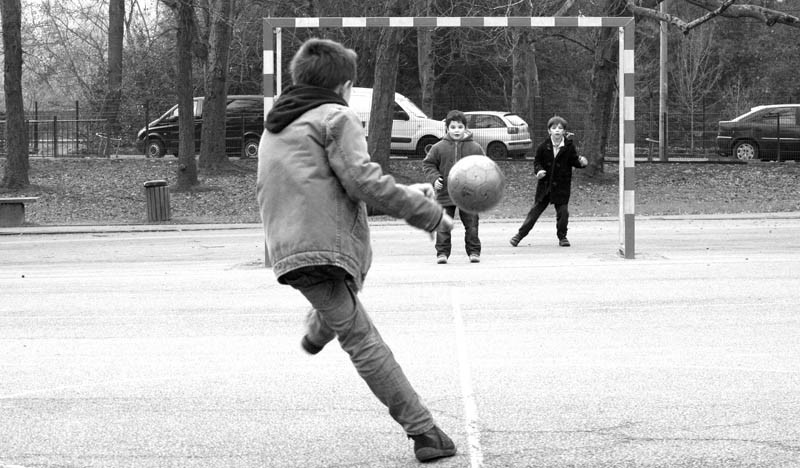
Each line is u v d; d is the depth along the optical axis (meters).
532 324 9.62
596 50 32.28
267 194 5.14
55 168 35.28
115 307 11.25
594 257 15.73
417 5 31.66
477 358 8.10
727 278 12.61
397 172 33.81
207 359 8.27
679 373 7.45
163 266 16.30
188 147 31.39
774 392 6.83
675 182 32.19
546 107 40.16
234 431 6.08
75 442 5.90
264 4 40.88
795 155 36.66
